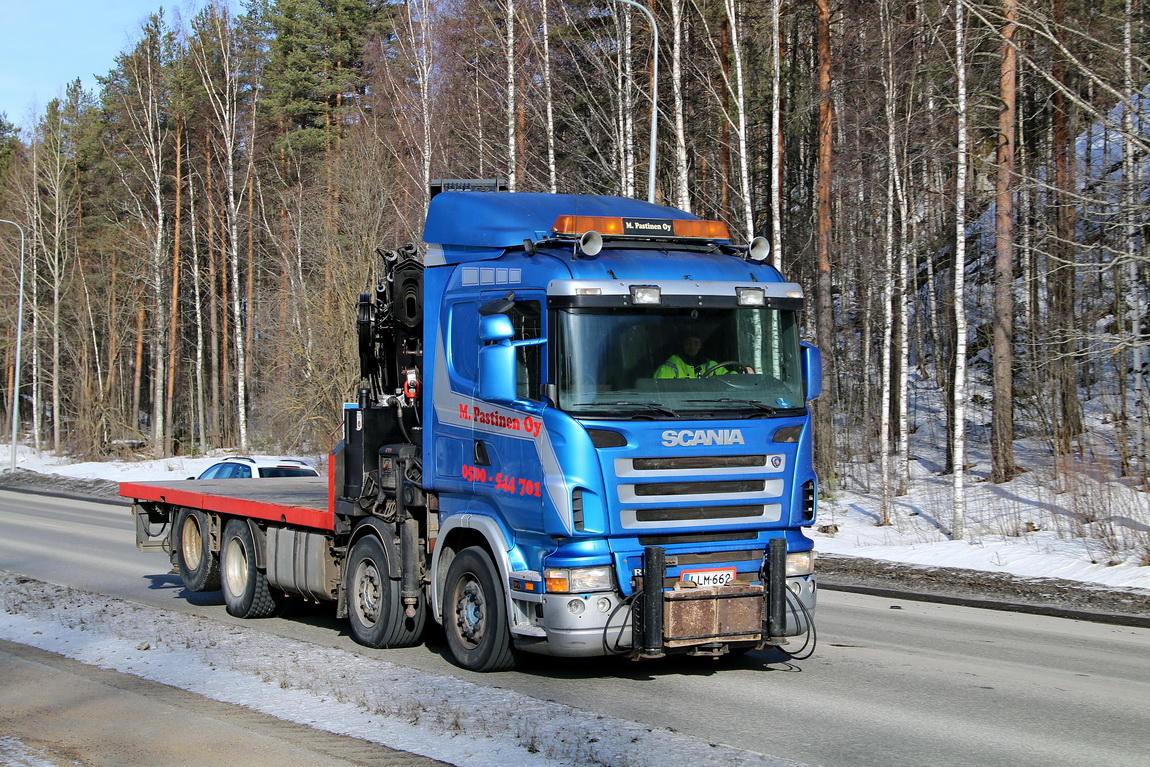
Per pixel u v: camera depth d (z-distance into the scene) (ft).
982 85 85.61
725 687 27.96
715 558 27.53
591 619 26.30
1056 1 73.87
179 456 175.01
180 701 25.36
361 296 37.11
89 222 214.48
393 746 21.24
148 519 50.31
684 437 27.07
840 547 63.41
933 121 80.69
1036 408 90.89
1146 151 56.03
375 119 136.36
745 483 27.81
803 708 25.57
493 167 106.52
